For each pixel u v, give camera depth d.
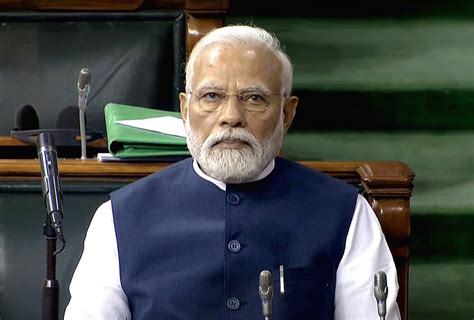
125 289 4.61
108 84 7.36
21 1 7.35
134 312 4.63
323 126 8.05
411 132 8.05
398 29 8.26
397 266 5.11
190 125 4.59
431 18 8.27
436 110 8.07
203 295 4.57
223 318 4.55
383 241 4.73
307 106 8.05
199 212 4.70
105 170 5.18
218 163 4.52
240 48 4.54
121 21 7.42
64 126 6.50
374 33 8.24
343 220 4.71
